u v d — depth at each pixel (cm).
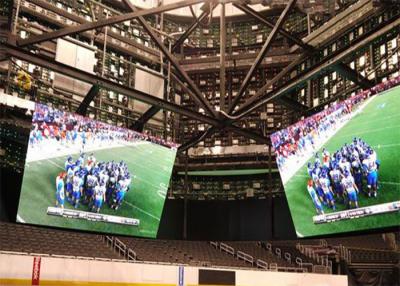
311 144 2823
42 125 2669
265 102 2900
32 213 2631
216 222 3794
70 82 3412
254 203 3775
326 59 2645
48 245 2714
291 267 3312
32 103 3081
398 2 2656
